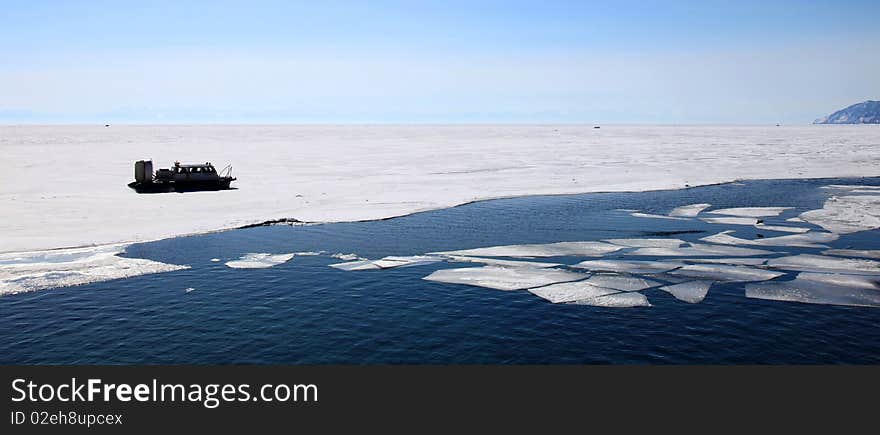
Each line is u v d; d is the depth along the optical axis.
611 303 11.44
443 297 11.84
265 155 46.94
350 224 19.78
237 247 16.33
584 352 9.18
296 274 13.59
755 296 11.86
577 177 33.06
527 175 33.84
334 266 14.34
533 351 9.21
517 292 12.17
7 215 19.66
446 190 27.59
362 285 12.71
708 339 9.66
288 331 10.02
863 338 9.68
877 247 16.34
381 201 24.16
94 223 18.78
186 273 13.61
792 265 14.32
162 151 50.28
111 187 26.70
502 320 10.50
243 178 31.23
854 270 13.84
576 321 10.45
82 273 13.41
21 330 10.02
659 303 11.45
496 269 14.04
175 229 18.30
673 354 9.10
